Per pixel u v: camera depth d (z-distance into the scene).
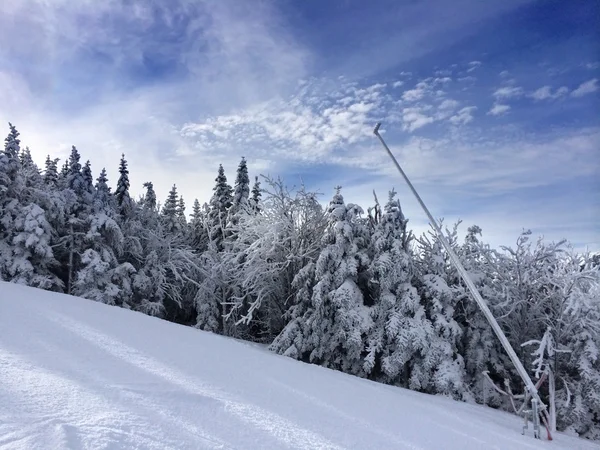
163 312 30.98
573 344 14.95
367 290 18.84
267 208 23.94
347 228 17.78
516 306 16.80
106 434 3.22
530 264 17.14
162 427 3.70
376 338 16.33
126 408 4.00
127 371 5.54
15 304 8.62
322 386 7.77
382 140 11.98
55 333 6.92
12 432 3.01
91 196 29.56
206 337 10.68
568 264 16.05
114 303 26.61
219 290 28.44
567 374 15.27
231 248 27.53
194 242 38.66
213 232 31.94
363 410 6.43
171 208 37.84
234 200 33.72
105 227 27.70
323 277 17.61
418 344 15.02
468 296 16.61
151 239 31.52
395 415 6.60
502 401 15.38
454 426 6.80
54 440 2.95
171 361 6.74
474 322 16.91
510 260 17.67
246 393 5.74
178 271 31.98
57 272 29.12
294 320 18.92
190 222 41.88
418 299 16.36
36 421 3.27
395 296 16.91
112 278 27.34
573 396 14.32
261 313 26.67
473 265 18.58
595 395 13.48
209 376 6.29
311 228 23.38
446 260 18.52
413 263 17.59
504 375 15.85
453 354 15.88
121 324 9.19
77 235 27.67
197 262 30.72
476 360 16.02
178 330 10.72
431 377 15.15
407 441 5.15
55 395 4.00
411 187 11.51
